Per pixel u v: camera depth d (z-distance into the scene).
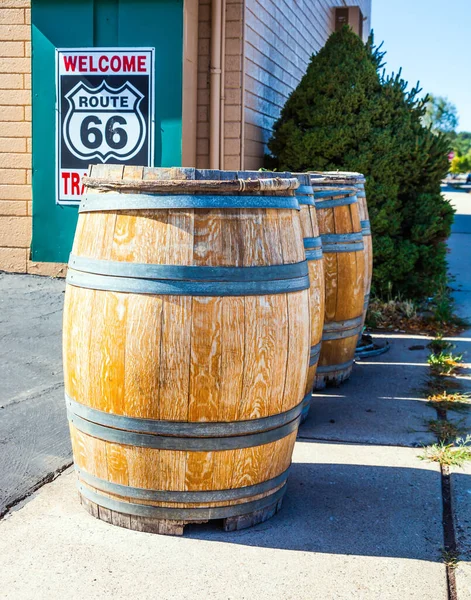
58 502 3.58
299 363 3.34
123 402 3.11
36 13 8.28
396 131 8.38
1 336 6.23
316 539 3.29
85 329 3.16
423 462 4.19
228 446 3.17
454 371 6.11
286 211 3.29
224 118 9.12
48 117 8.41
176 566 3.04
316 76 8.52
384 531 3.38
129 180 3.06
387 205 8.21
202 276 3.02
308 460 4.20
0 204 8.59
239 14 8.91
